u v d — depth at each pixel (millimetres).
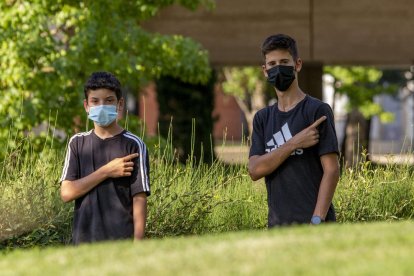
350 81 45062
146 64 22516
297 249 7934
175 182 14656
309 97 10469
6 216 13047
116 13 21812
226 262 7625
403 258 7457
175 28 34156
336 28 34531
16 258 8742
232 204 14734
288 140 10320
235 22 34375
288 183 10289
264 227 14617
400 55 34500
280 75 10375
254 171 10414
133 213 10242
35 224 13164
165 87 34500
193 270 7434
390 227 8984
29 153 19016
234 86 51156
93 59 21547
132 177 10281
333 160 10242
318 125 10250
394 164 16531
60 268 7914
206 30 34312
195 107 34500
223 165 16266
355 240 8164
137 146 10375
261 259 7633
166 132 34531
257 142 10594
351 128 48031
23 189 13484
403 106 77062
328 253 7734
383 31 34500
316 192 10273
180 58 22656
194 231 13984
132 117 20938
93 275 7555
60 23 21469
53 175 14375
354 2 34375
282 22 34500
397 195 15789
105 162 10344
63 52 21234
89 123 21125
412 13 34312
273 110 10547
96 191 10242
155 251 8297
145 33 22188
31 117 20562
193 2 23641
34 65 21078
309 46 34562
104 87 10359
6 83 21125
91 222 10242
